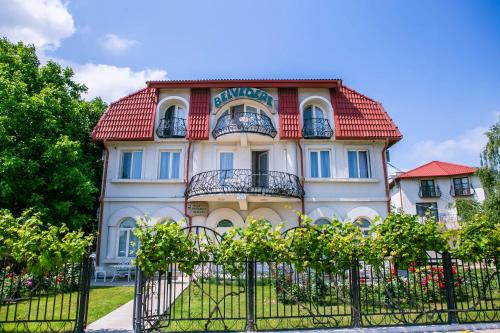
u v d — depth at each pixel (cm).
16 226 583
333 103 1579
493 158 2109
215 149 1528
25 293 880
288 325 619
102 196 1488
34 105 1319
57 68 1733
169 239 575
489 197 2030
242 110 1594
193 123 1524
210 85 1570
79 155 1492
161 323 639
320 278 791
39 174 1338
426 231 616
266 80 1567
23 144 1294
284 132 1501
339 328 578
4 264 597
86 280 595
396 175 3784
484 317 639
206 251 598
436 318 673
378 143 1558
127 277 1434
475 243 636
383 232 634
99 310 806
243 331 568
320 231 614
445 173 3547
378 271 621
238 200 1379
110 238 1453
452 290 621
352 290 599
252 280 585
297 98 1581
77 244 581
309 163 1524
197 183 1427
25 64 1588
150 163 1525
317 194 1488
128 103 1597
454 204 2803
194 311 777
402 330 575
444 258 631
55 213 1338
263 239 595
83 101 1803
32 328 617
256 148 1548
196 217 1463
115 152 1540
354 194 1496
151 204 1484
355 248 604
